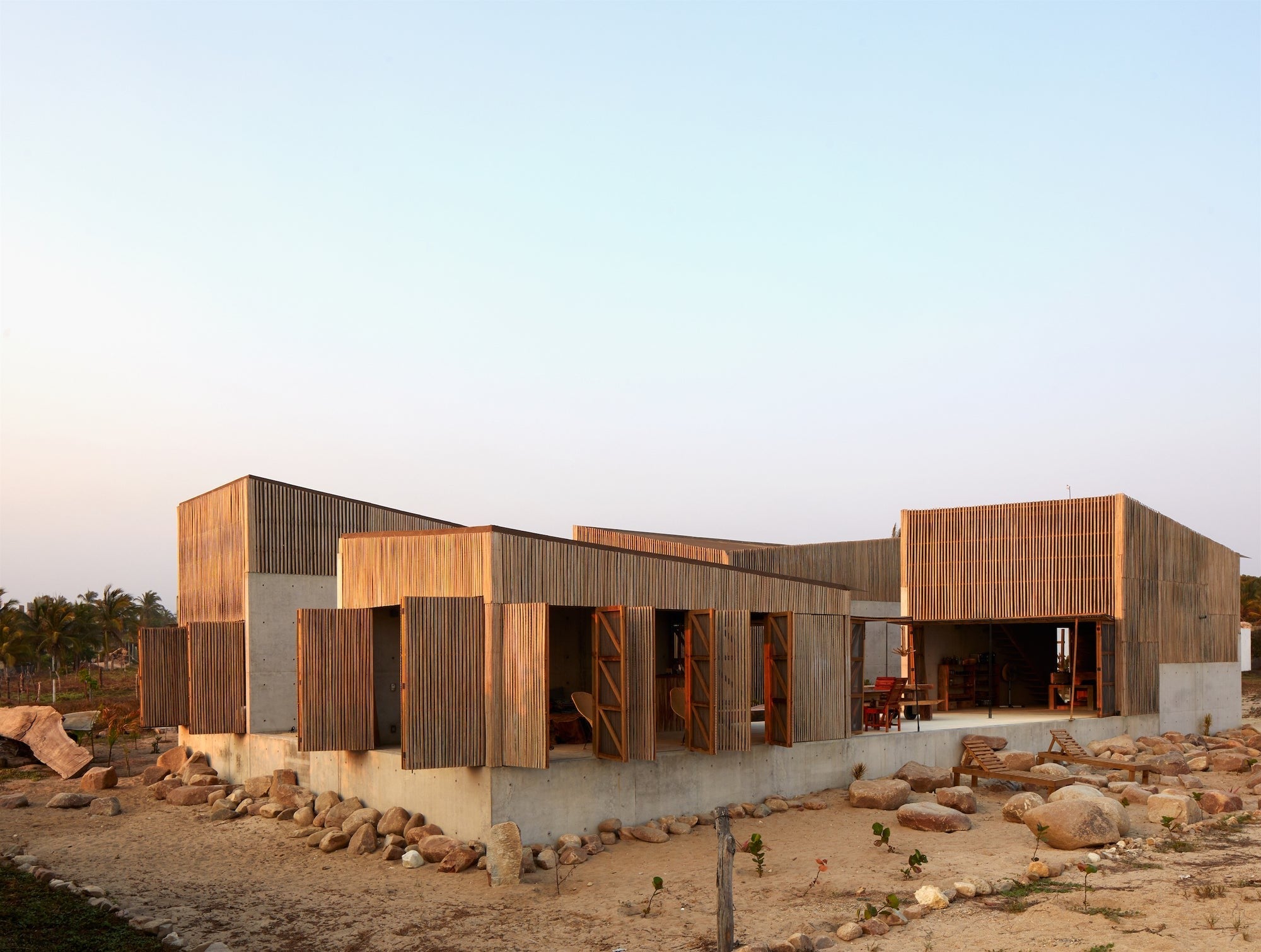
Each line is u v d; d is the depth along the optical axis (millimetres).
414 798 15117
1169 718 29125
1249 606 62438
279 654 21125
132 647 76812
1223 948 9086
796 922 10875
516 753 13688
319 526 22062
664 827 15289
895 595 33375
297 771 18438
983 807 17234
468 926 11219
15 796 18906
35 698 44000
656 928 10922
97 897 12250
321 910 11891
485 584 14125
